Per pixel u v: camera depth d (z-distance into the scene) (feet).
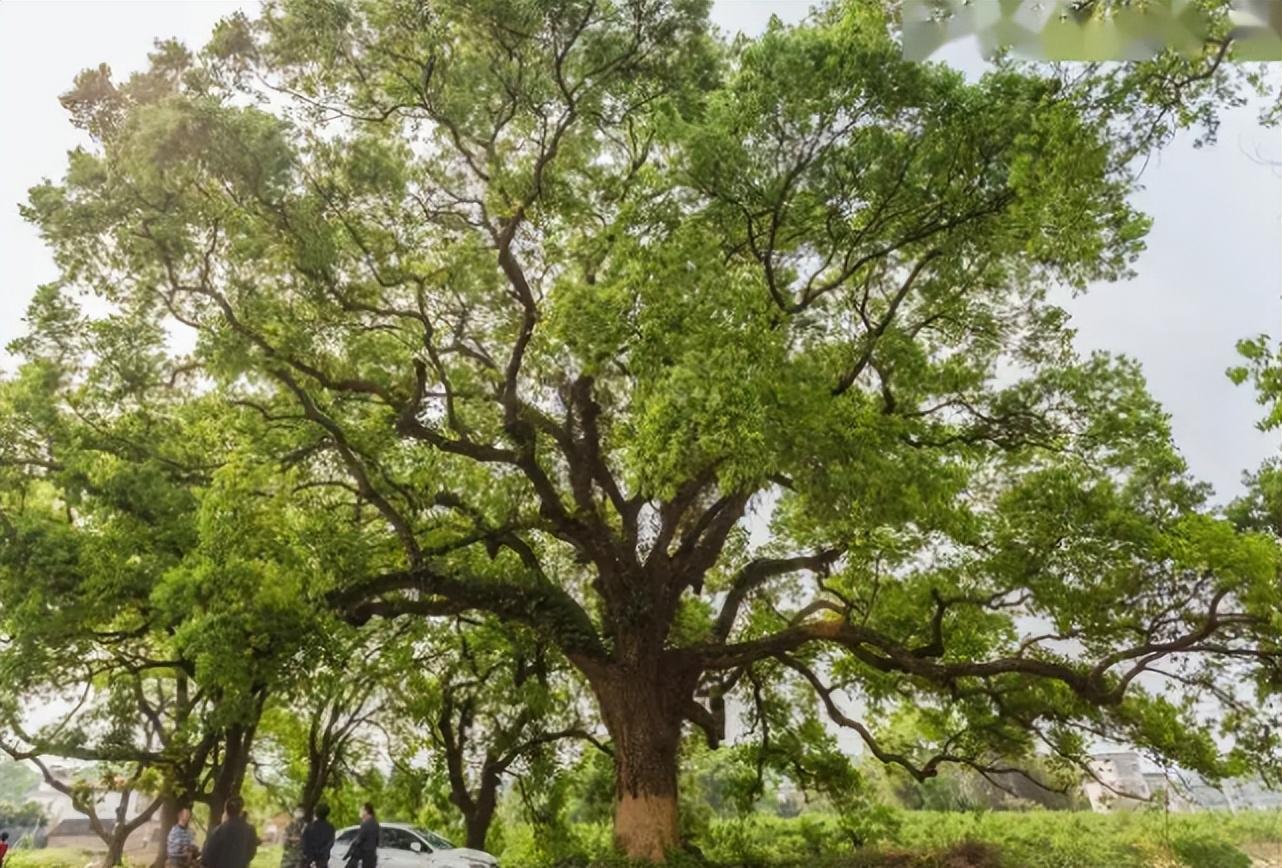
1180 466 58.85
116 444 60.23
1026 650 64.28
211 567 51.47
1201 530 52.39
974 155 47.98
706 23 55.98
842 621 58.44
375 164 52.60
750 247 52.42
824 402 46.52
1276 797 82.89
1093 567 57.16
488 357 61.26
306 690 64.75
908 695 73.51
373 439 58.95
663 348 44.75
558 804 83.51
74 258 51.47
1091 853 63.21
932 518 50.60
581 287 48.14
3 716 67.97
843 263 55.57
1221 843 68.49
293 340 51.90
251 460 54.34
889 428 50.16
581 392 61.98
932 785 144.56
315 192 52.65
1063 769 70.74
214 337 49.88
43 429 58.59
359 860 51.24
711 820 86.17
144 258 50.26
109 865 76.54
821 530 64.44
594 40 55.57
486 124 57.67
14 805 210.59
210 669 52.11
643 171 53.36
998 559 59.47
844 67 45.01
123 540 57.67
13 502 60.70
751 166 47.47
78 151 49.52
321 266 50.75
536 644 73.05
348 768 87.71
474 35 54.03
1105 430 59.41
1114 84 35.29
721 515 60.08
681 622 75.61
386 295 57.72
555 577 76.33
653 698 57.88
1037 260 51.83
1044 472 58.29
